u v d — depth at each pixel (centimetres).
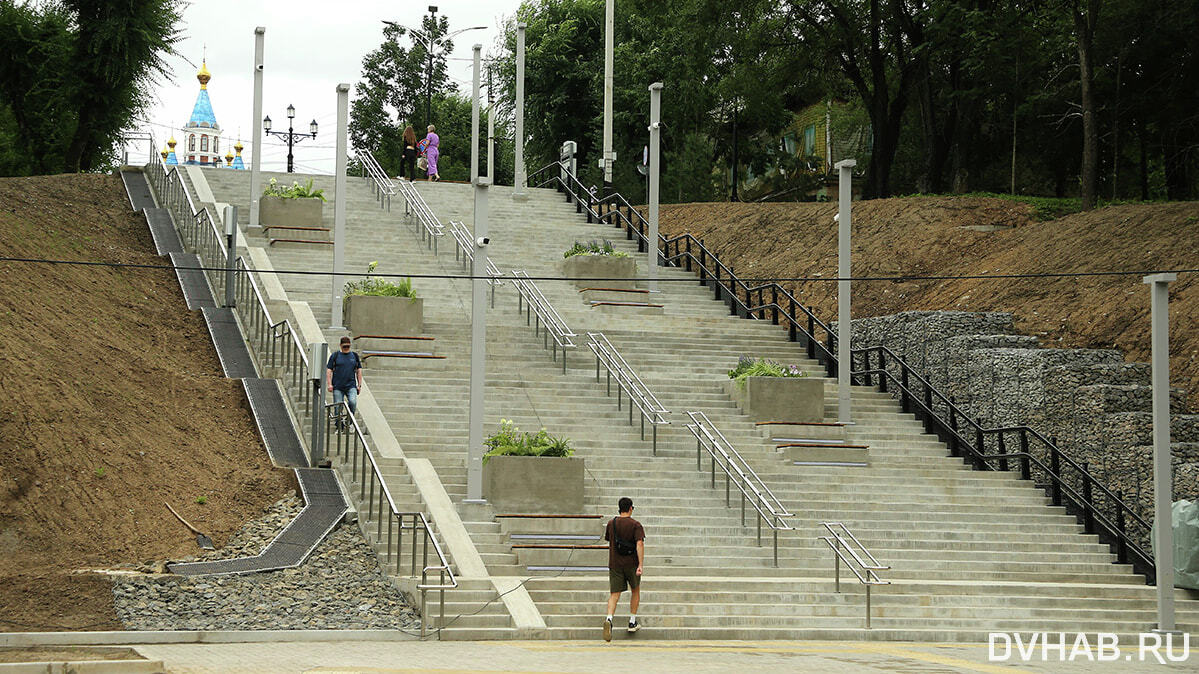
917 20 3972
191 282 2589
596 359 2445
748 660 1258
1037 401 2241
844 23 4056
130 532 1606
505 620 1471
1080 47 3153
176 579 1467
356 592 1516
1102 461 2091
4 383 1722
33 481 1608
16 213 2680
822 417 2331
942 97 4216
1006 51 3988
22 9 4703
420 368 2303
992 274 2784
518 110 3750
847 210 2338
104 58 4362
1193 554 1842
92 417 1770
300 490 1784
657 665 1191
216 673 1070
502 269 2947
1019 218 3133
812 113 5525
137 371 1998
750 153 5300
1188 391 2172
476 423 1833
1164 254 2483
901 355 2617
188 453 1817
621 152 5172
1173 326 2306
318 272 2509
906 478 2164
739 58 4503
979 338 2431
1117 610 1719
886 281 2942
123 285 2448
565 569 1688
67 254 2467
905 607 1639
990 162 4644
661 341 2633
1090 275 2514
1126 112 4128
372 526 1677
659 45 4994
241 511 1719
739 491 2014
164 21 4512
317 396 1920
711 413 2316
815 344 2711
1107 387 2103
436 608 1470
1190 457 1991
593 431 2162
